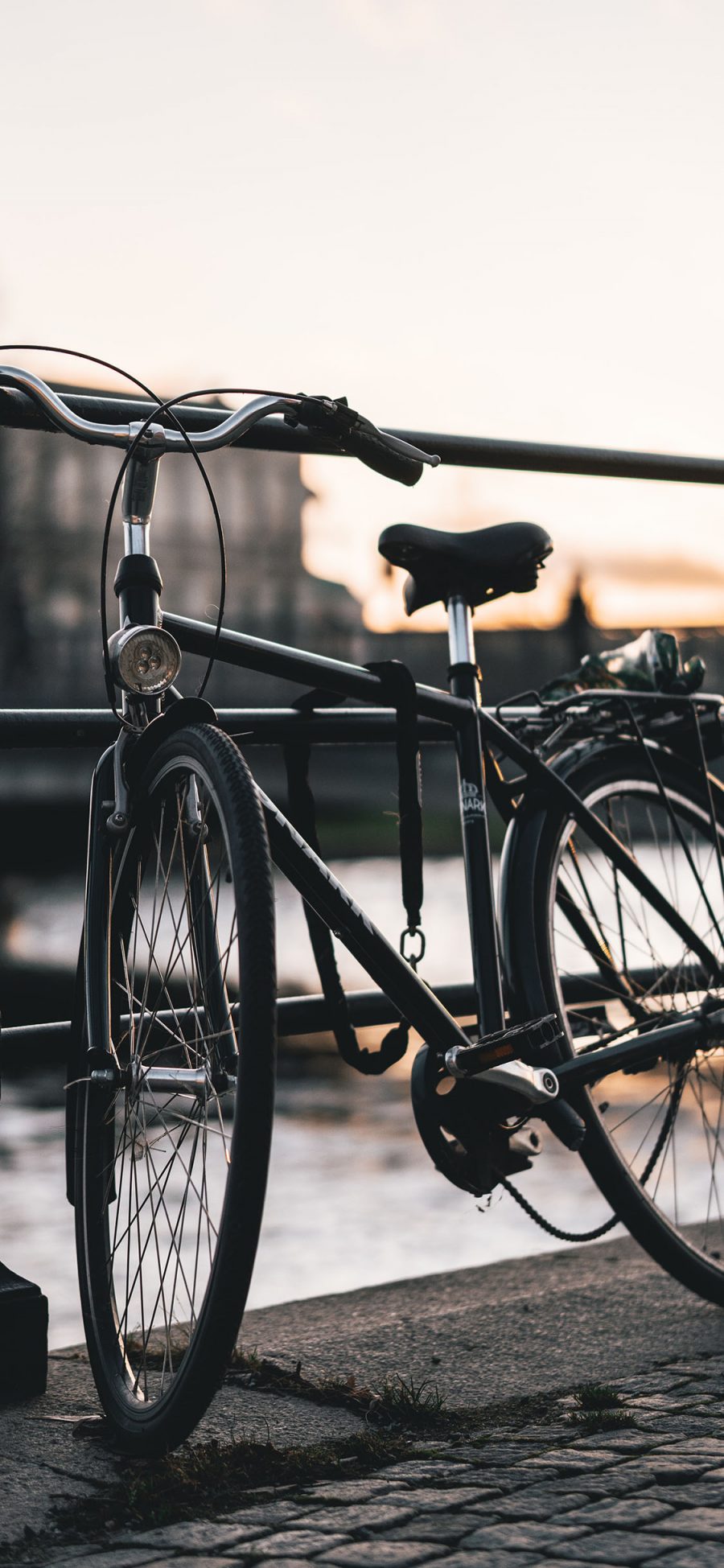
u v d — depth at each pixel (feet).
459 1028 6.68
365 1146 19.74
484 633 111.96
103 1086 6.17
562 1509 5.01
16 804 97.50
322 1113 22.85
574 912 7.95
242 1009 5.15
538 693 8.52
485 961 7.20
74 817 98.37
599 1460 5.49
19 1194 16.37
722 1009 7.70
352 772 119.44
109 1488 5.43
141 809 6.29
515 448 9.48
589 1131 7.30
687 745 8.84
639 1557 4.57
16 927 55.88
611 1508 4.98
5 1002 30.25
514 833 7.72
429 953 38.96
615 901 8.12
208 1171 10.75
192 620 6.54
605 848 7.87
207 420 7.84
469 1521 4.92
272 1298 11.87
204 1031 5.74
